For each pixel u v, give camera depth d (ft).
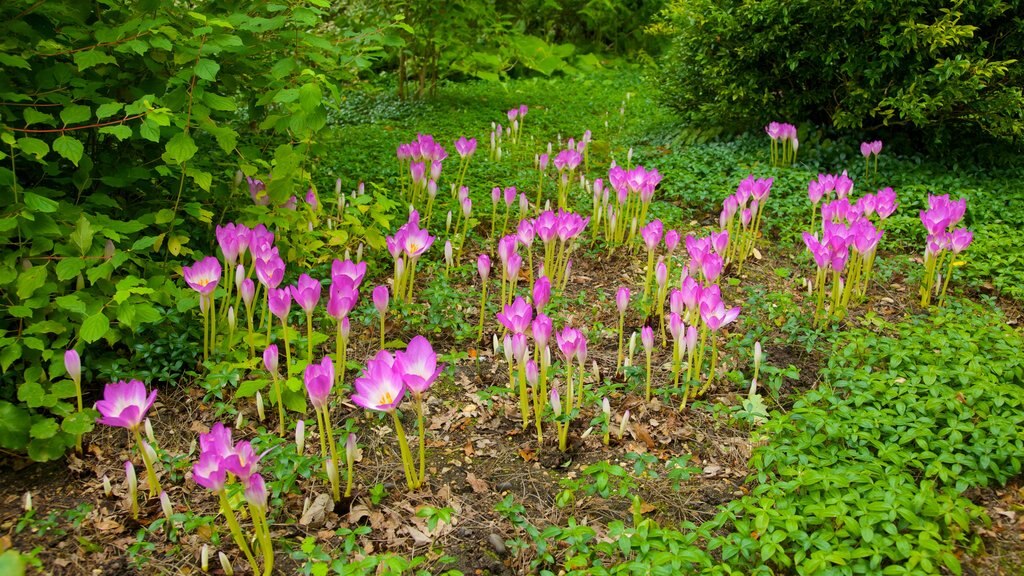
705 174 23.50
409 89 34.94
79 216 12.33
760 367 12.69
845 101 23.07
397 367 9.52
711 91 25.80
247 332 13.14
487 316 15.16
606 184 22.44
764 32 23.12
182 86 13.15
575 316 15.29
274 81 15.58
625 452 11.33
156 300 12.19
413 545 9.60
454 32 30.55
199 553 9.31
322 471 10.39
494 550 9.55
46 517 9.68
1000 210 20.07
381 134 26.37
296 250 15.39
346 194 19.61
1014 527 9.57
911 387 11.72
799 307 15.65
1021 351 13.00
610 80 40.78
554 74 43.45
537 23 46.75
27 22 12.39
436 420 12.18
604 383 12.97
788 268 17.90
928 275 15.66
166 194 14.82
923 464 10.45
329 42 16.05
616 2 45.96
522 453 11.41
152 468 9.77
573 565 8.83
